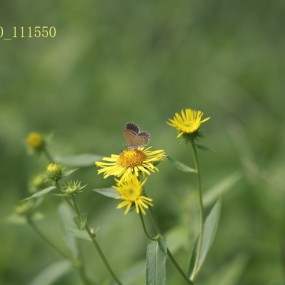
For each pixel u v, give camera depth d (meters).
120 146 11.81
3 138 11.92
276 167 11.41
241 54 15.12
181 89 14.22
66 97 13.48
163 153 5.70
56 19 15.59
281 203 10.28
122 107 13.15
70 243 6.96
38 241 10.51
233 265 8.66
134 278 7.15
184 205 7.84
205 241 5.80
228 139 11.91
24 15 15.98
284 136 12.52
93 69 13.88
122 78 13.76
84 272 7.36
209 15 15.70
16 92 13.71
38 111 13.19
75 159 7.10
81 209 10.48
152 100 13.52
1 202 11.23
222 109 13.76
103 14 15.41
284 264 9.18
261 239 9.82
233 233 10.02
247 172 9.77
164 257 5.05
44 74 13.71
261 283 8.83
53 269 7.65
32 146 7.74
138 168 5.55
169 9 15.47
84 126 12.85
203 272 9.12
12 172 11.59
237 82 14.41
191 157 11.45
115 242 9.85
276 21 15.69
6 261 10.22
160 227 9.96
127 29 15.30
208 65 14.80
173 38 15.15
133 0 15.66
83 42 13.94
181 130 5.66
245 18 15.75
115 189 5.28
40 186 7.28
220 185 7.82
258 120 13.38
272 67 14.59
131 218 10.09
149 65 14.42
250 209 10.41
